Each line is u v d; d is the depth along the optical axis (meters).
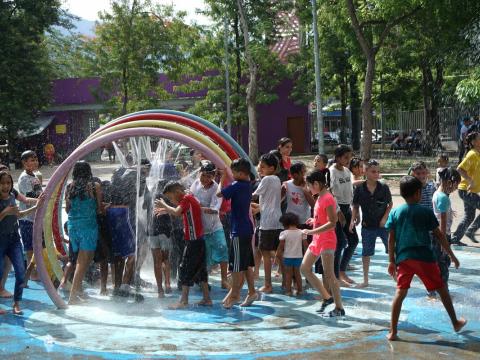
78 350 6.18
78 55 40.88
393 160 29.95
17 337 6.67
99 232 8.34
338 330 6.68
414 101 38.94
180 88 37.22
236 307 7.77
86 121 43.75
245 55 34.94
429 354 5.85
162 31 37.97
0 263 7.60
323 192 7.15
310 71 37.53
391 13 22.25
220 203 8.65
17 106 37.47
